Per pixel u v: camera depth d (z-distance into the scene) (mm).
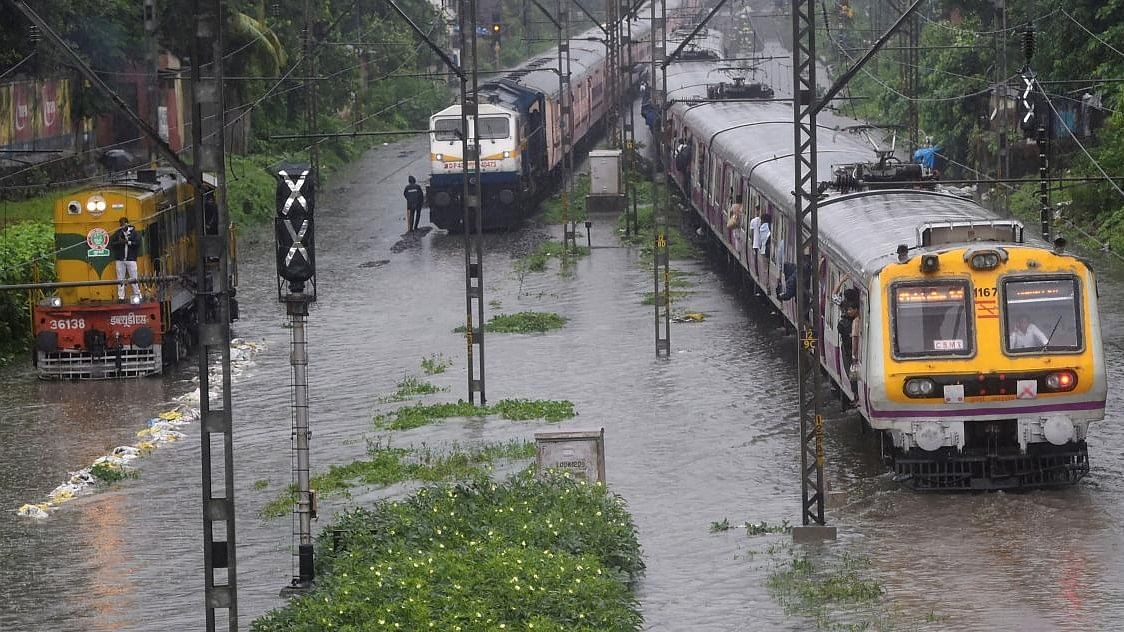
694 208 119188
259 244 120188
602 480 53031
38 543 53031
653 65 112500
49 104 121062
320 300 99500
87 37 122500
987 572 45094
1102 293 88000
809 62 49875
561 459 53031
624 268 106188
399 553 45125
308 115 148375
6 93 114500
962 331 53188
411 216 124062
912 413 53406
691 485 56406
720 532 50594
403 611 39375
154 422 69250
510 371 77438
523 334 86688
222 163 38156
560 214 129250
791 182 79500
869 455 59031
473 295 69375
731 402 68750
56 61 118500
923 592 43531
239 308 97688
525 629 38281
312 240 44812
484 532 46938
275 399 74062
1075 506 51344
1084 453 53969
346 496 56656
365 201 138625
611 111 142750
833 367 65062
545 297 97188
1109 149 106062
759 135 98188
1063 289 53281
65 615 45469
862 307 56156
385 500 52188
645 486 56500
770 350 79625
